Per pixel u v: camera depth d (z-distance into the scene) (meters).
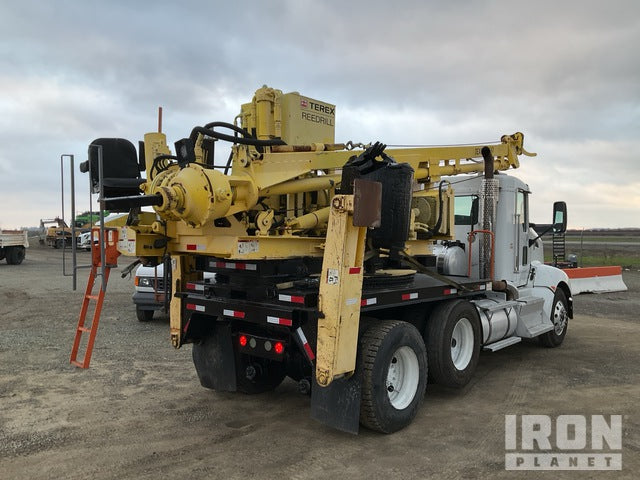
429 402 5.57
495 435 4.63
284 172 4.97
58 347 7.81
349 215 4.18
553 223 8.30
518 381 6.34
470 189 7.58
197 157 5.16
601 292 13.45
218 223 4.98
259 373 5.49
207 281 5.64
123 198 4.36
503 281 6.98
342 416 4.40
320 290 4.22
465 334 6.00
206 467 3.97
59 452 4.21
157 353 7.51
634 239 48.41
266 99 5.39
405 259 5.45
